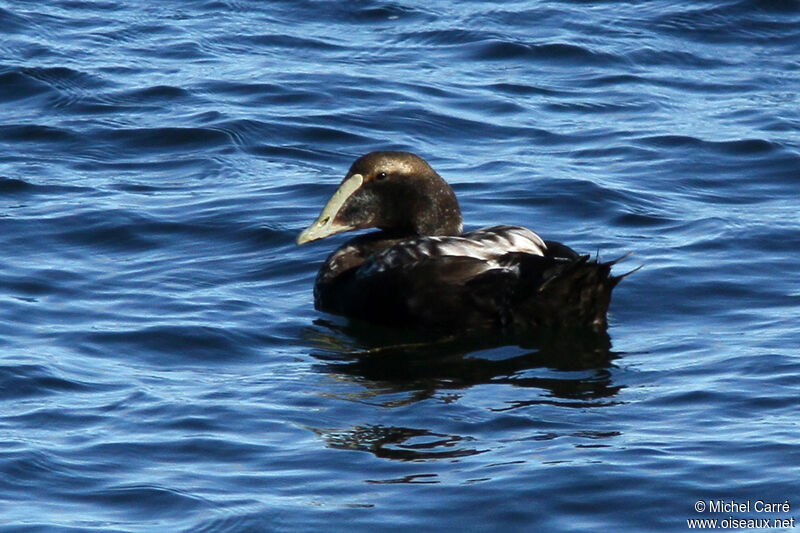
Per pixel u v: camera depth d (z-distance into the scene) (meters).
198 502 8.69
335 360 11.34
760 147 17.05
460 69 20.34
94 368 11.07
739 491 8.70
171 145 17.50
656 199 15.47
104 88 19.30
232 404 10.25
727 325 11.98
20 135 17.64
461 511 8.55
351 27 22.25
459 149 17.36
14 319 12.10
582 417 9.92
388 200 12.79
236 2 23.28
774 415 9.85
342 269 12.65
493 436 9.62
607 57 20.69
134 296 12.83
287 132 17.86
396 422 9.88
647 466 9.04
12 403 10.27
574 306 11.59
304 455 9.35
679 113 18.55
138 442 9.56
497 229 12.12
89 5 23.11
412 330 11.98
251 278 13.48
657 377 10.73
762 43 21.42
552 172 16.23
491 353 11.41
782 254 13.66
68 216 14.79
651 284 12.94
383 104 18.83
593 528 8.36
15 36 21.31
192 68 20.22
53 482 8.97
